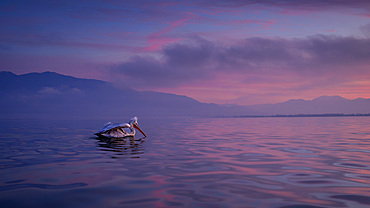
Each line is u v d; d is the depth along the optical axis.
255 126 30.81
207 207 4.40
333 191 5.27
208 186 5.62
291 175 6.56
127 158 8.93
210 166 7.64
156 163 8.08
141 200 4.76
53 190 5.36
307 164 7.91
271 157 9.12
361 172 6.86
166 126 30.69
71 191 5.30
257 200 4.75
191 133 19.62
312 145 12.33
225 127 28.53
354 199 4.81
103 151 10.52
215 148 11.38
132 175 6.58
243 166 7.64
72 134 18.19
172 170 7.13
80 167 7.51
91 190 5.36
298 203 4.61
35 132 20.05
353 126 29.89
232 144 12.83
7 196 5.00
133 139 15.13
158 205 4.51
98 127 26.95
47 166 7.64
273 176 6.47
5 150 10.74
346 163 8.02
